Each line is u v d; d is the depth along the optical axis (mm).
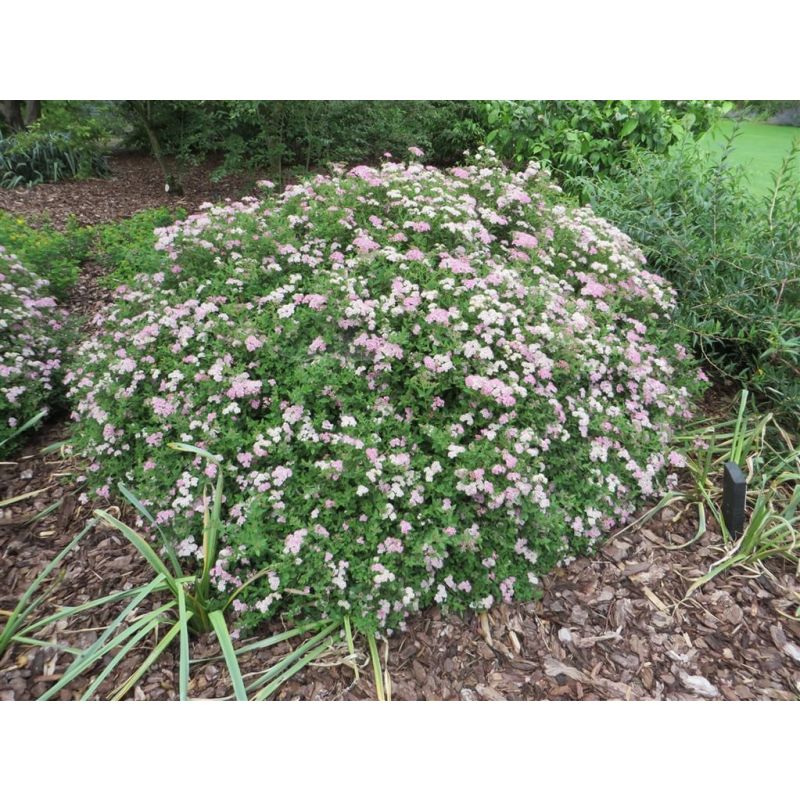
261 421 2896
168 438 3008
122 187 9117
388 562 2486
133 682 2363
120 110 8719
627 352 3258
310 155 8070
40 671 2467
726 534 3045
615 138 6309
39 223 7316
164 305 3436
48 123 9656
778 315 3732
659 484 3271
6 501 3236
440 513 2570
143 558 2938
